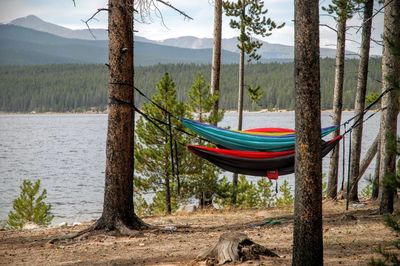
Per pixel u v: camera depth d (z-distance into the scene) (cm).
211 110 1777
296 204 692
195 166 1750
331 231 1131
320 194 687
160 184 1780
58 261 945
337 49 1670
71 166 6156
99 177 5156
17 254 1015
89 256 970
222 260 835
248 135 1295
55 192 4169
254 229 1213
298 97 680
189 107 1778
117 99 1124
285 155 1270
